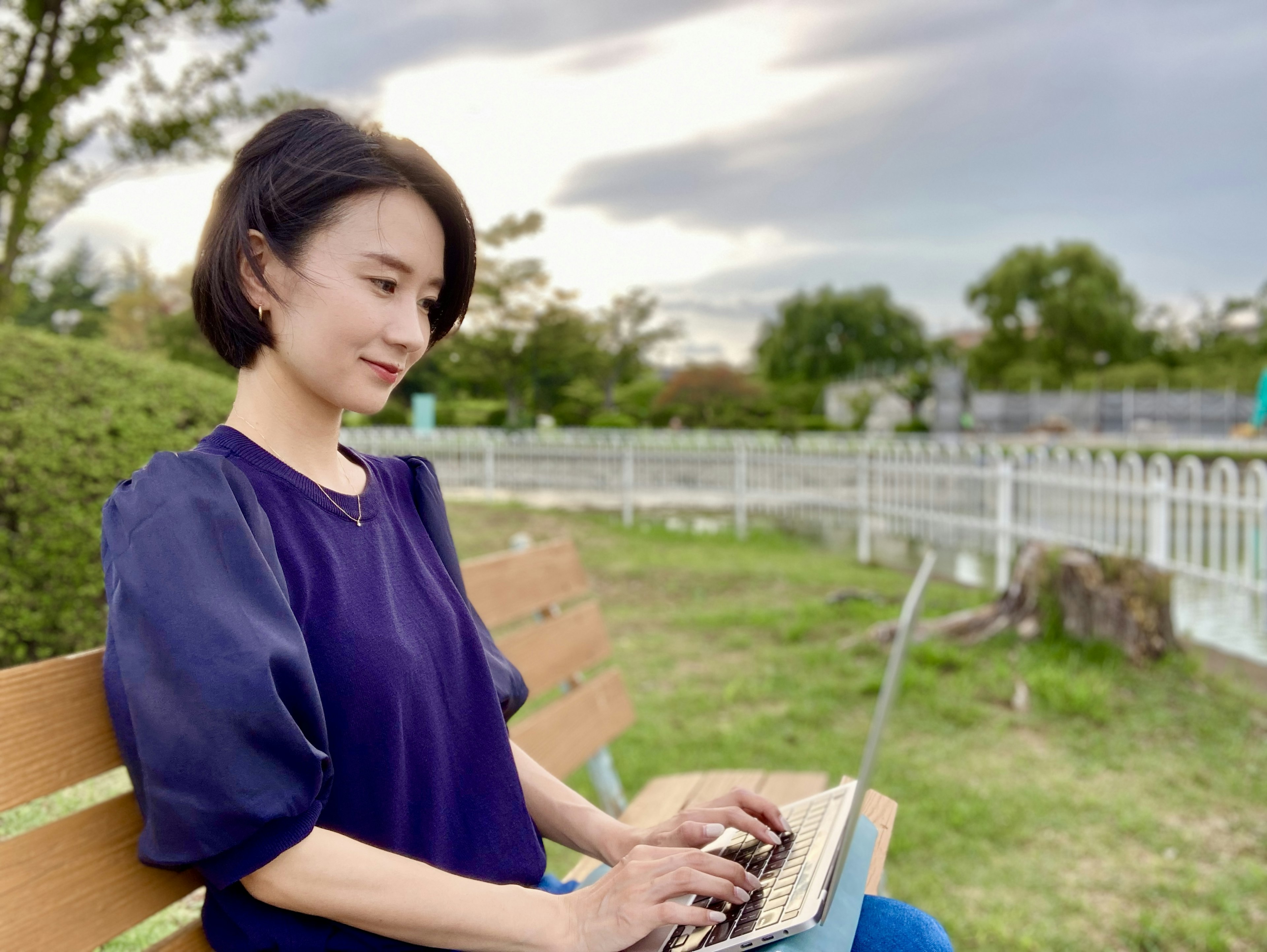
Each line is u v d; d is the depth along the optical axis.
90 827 1.06
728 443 18.03
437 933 0.99
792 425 38.91
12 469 2.85
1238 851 3.23
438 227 1.14
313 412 1.14
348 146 1.09
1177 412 49.28
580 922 1.05
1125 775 3.86
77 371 3.23
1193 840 3.28
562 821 1.38
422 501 1.33
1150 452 27.28
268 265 1.08
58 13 8.04
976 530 9.73
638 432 25.55
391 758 1.06
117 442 3.11
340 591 1.07
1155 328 74.88
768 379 77.94
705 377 41.28
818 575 8.48
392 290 1.11
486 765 1.20
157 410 3.30
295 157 1.07
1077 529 8.50
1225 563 8.73
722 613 6.60
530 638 2.20
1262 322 72.12
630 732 4.21
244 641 0.90
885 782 3.73
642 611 6.90
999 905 2.82
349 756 1.04
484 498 14.59
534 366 33.09
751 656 5.58
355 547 1.12
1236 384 61.81
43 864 1.00
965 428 44.16
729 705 4.66
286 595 0.99
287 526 1.07
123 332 37.91
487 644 1.33
